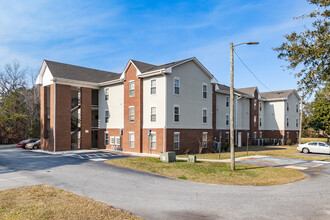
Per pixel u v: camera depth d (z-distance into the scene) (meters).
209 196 9.61
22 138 47.59
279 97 45.44
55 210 7.67
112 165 17.36
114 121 30.98
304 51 7.42
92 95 33.69
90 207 7.99
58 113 28.50
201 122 28.75
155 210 7.90
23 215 7.23
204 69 29.16
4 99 45.12
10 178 12.89
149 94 26.39
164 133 24.47
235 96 38.75
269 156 24.47
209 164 17.91
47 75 30.94
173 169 15.64
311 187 11.29
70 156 23.33
